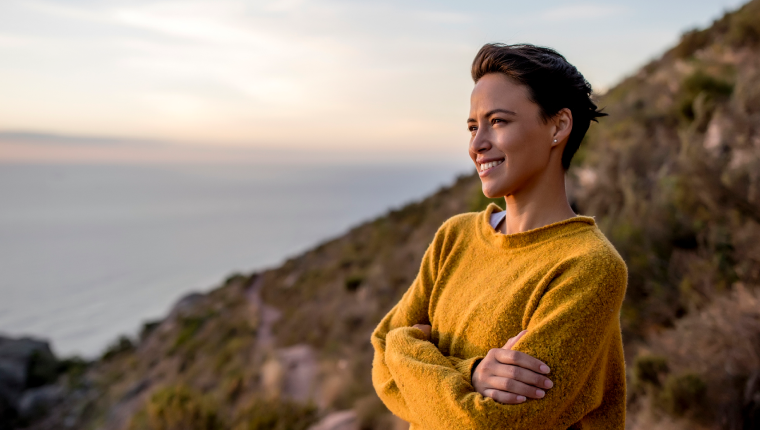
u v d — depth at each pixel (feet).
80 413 66.59
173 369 59.21
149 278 449.89
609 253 3.31
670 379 9.61
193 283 403.54
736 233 11.62
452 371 3.53
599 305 3.19
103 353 111.24
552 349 3.15
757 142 13.29
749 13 30.04
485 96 3.64
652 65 47.55
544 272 3.49
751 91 16.76
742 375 8.96
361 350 32.53
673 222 13.38
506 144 3.54
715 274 11.48
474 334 3.73
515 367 3.19
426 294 4.75
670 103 23.24
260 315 72.64
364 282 49.19
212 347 60.34
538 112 3.50
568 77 3.52
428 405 3.53
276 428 21.66
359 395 24.39
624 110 27.66
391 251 55.72
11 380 88.79
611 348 3.66
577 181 23.47
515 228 3.92
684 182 13.66
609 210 17.94
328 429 20.86
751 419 8.54
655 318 12.62
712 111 18.39
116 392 63.57
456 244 4.49
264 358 41.60
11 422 74.84
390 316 5.19
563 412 3.30
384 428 19.02
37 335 248.93
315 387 29.81
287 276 97.19
